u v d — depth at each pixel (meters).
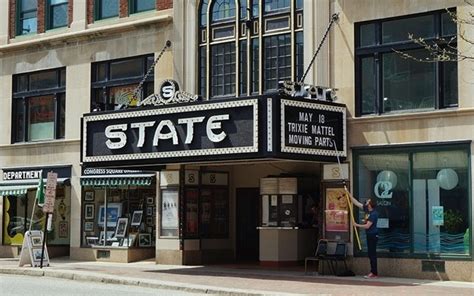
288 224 25.61
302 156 21.30
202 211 26.95
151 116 23.02
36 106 31.69
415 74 22.42
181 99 23.09
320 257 22.89
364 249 22.70
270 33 24.91
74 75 30.23
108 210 29.08
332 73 23.55
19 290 19.22
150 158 22.95
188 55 26.66
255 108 20.67
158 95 23.83
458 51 21.00
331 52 23.61
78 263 27.89
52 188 25.19
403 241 22.19
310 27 23.97
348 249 22.86
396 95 22.72
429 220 21.80
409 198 22.12
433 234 21.70
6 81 32.31
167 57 27.48
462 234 21.20
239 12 25.59
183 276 22.19
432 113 21.75
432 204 21.78
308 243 26.17
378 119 22.64
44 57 31.20
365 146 22.80
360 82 23.28
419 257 21.78
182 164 24.73
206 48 26.33
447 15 21.83
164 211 26.73
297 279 21.39
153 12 28.23
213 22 26.23
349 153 23.05
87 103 29.73
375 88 23.02
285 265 25.55
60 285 20.83
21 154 31.59
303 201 26.11
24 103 31.95
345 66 23.34
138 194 28.55
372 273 21.86
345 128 22.97
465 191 21.22
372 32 23.16
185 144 22.11
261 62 24.97
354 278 21.78
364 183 22.91
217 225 27.38
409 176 22.16
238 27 25.56
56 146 30.48
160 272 23.56
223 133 21.27
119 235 28.58
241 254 27.95
